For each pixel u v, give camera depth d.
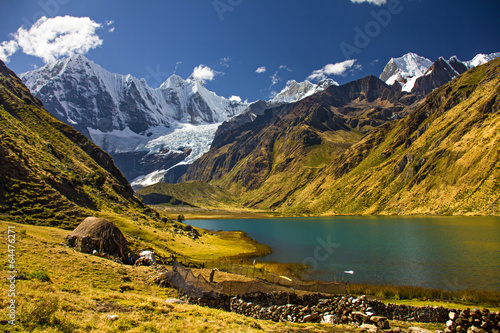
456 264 79.88
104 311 20.75
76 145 147.62
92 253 50.44
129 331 17.78
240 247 114.44
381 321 27.77
